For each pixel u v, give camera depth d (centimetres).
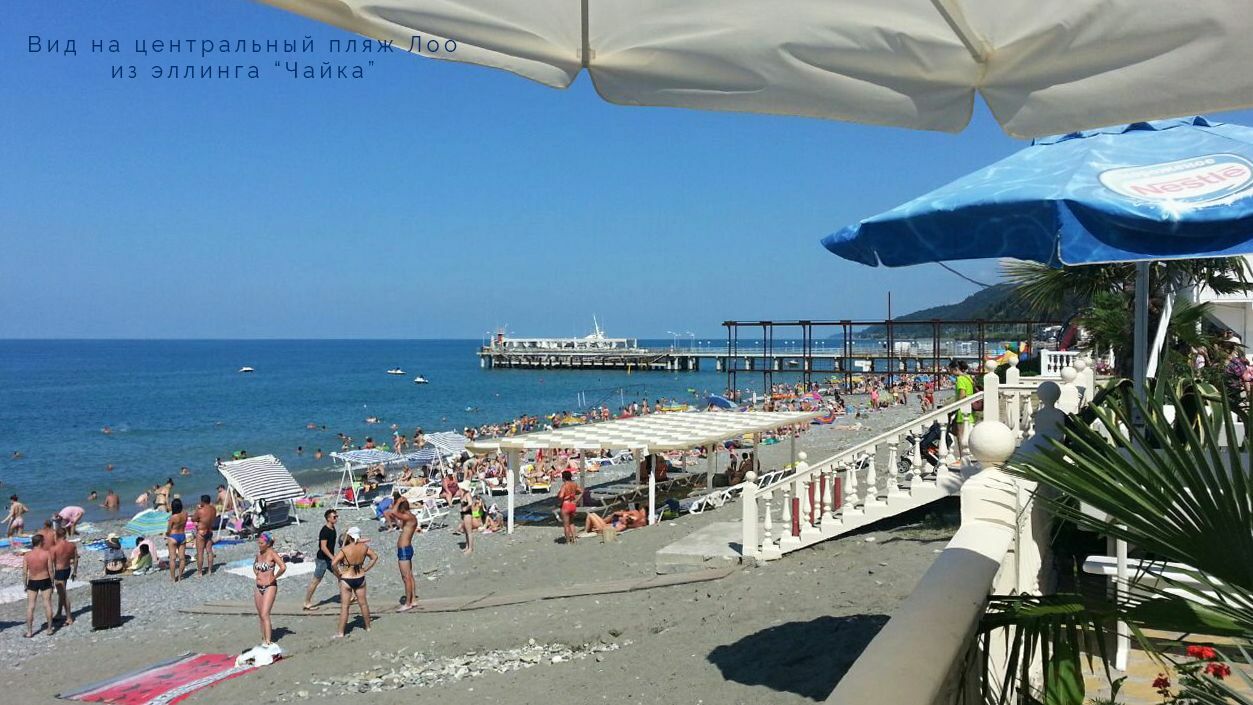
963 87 240
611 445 2039
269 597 1338
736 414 2695
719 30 229
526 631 1199
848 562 1175
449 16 211
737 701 770
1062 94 229
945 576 313
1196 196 321
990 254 374
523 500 2825
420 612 1484
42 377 13162
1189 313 1178
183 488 3878
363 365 17075
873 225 396
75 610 1792
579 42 227
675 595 1242
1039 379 1485
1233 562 243
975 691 314
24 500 3600
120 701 1179
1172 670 504
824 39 230
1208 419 255
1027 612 286
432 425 6419
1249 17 196
